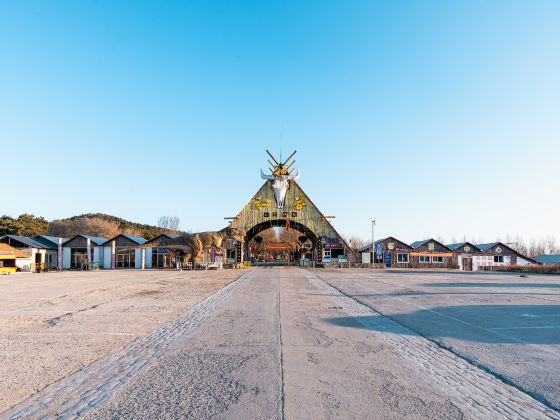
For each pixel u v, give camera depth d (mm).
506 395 4688
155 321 9531
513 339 7578
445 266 55469
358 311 11234
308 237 56719
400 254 54656
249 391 4793
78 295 14992
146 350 6781
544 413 4176
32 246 50875
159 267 51656
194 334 8055
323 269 42938
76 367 5793
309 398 4562
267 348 6895
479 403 4438
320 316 10359
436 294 15680
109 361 6117
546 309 11500
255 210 48875
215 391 4801
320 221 48875
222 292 16484
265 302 13227
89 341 7438
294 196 49125
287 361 6074
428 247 55438
